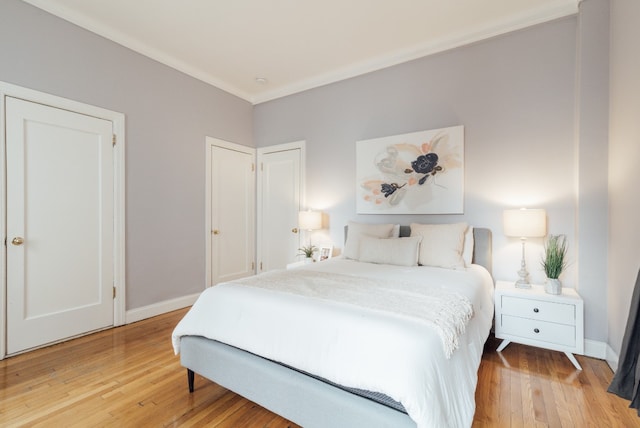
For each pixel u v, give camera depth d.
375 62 3.27
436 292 1.67
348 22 2.64
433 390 1.04
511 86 2.65
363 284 1.84
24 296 2.30
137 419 1.56
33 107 2.34
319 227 3.54
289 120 4.04
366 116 3.43
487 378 1.93
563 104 2.45
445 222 2.94
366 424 1.15
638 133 1.73
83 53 2.61
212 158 3.76
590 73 2.22
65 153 2.52
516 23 2.54
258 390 1.47
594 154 2.21
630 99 1.83
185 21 2.64
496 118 2.71
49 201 2.43
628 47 1.86
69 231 2.55
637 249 1.73
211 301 1.72
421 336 1.14
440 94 2.98
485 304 2.06
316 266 2.53
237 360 1.54
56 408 1.65
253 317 1.52
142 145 3.05
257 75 3.67
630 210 1.82
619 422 1.50
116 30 2.77
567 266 2.42
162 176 3.23
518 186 2.62
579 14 2.29
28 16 2.31
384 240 2.77
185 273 3.46
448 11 2.49
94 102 2.69
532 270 2.55
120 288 2.87
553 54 2.48
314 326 1.32
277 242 4.16
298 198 3.96
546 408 1.62
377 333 1.17
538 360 2.18
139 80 3.02
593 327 2.21
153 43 2.99
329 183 3.70
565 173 2.44
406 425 1.07
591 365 2.09
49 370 2.04
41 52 2.38
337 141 3.64
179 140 3.39
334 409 1.23
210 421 1.55
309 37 2.87
